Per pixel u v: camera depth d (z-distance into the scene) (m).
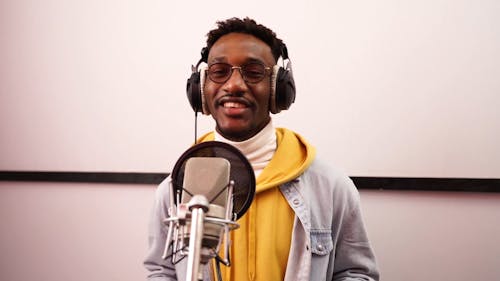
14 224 1.80
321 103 1.53
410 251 1.41
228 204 0.62
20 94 1.88
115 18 1.81
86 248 1.72
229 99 0.92
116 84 1.77
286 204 1.00
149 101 1.72
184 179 0.67
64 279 1.72
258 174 1.01
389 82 1.48
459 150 1.39
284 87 0.96
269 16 1.62
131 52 1.77
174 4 1.74
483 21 1.42
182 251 0.60
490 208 1.36
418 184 1.41
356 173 1.47
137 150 1.71
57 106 1.83
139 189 1.69
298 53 1.57
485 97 1.39
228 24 1.01
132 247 1.67
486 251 1.35
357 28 1.53
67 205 1.76
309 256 0.95
